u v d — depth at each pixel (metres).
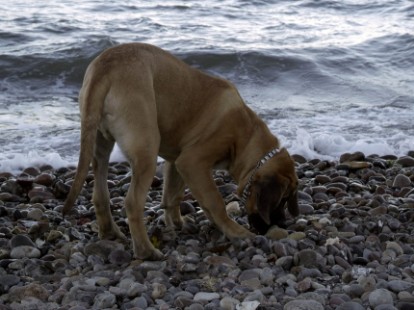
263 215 5.59
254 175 5.74
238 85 13.02
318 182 7.87
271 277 5.09
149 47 5.62
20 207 6.94
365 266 5.44
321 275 5.21
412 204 6.86
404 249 5.77
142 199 5.36
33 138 9.78
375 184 7.85
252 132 5.84
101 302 4.61
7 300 4.73
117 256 5.45
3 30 14.84
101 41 13.98
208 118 5.75
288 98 12.28
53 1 18.27
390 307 4.59
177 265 5.28
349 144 9.70
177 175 6.09
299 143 9.66
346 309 4.57
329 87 12.93
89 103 5.14
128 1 18.52
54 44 14.03
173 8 18.08
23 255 5.54
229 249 5.70
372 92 12.64
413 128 10.57
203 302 4.68
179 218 6.27
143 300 4.66
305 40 15.46
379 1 19.52
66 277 5.14
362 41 15.27
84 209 6.91
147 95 5.33
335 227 6.18
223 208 5.79
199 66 13.65
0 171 8.62
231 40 15.18
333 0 19.41
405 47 14.92
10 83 12.66
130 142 5.25
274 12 18.33
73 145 9.58
